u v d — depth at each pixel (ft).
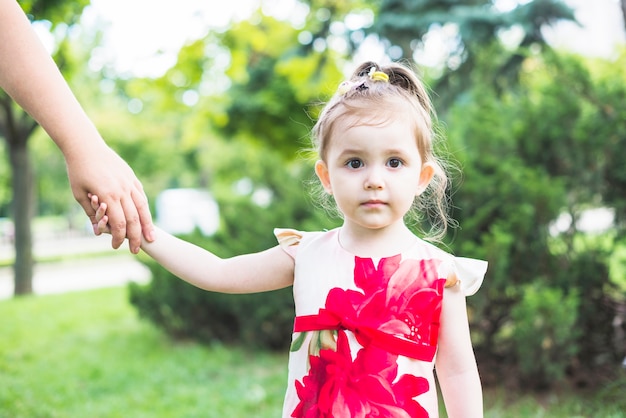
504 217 12.77
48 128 4.46
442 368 4.82
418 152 4.71
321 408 4.49
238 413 12.82
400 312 4.57
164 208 69.87
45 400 13.75
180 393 14.32
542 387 12.50
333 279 4.69
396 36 26.81
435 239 6.20
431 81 25.84
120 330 21.91
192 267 4.96
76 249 65.92
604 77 13.92
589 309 12.62
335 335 4.57
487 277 12.11
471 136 14.11
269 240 17.28
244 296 17.54
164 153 74.13
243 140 43.86
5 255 61.26
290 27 34.71
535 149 13.62
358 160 4.55
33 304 27.73
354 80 5.02
